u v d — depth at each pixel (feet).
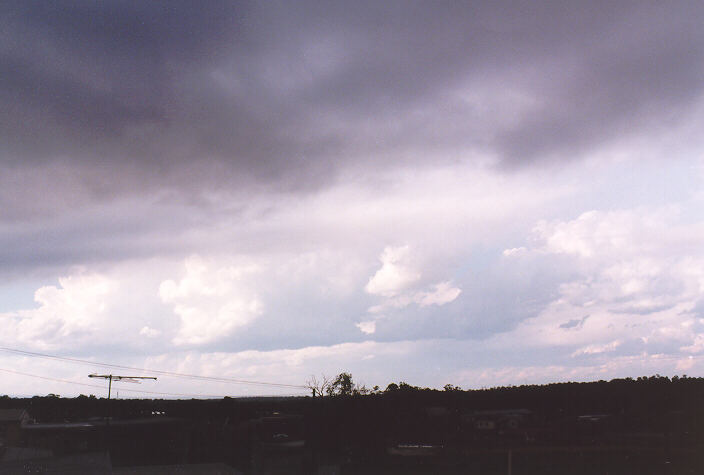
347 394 186.50
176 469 161.17
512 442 155.22
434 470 137.28
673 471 125.18
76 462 172.96
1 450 189.98
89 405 297.53
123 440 201.98
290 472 152.25
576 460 133.90
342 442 177.47
